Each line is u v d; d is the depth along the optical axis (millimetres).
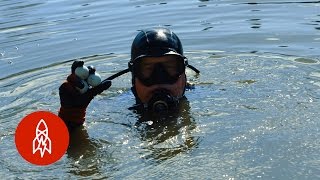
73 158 1463
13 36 3248
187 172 1329
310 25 3006
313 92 1878
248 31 2979
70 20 3631
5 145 1577
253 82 2068
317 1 3676
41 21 3660
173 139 1570
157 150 1492
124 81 2293
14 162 1449
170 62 1896
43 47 2936
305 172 1284
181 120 1735
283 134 1527
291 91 1911
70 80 1645
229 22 3236
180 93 1936
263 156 1390
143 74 1896
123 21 3484
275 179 1260
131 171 1355
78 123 1686
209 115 1758
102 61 2613
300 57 2395
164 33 1961
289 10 3455
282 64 2295
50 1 4547
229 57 2492
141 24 3354
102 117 1825
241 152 1425
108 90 2176
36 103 2004
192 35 2990
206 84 2117
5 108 1963
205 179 1284
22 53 2834
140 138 1601
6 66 2602
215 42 2811
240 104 1833
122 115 1840
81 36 3137
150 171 1349
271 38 2793
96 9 3986
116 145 1553
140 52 1917
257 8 3598
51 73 2447
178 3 3979
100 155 1477
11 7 4363
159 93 1842
